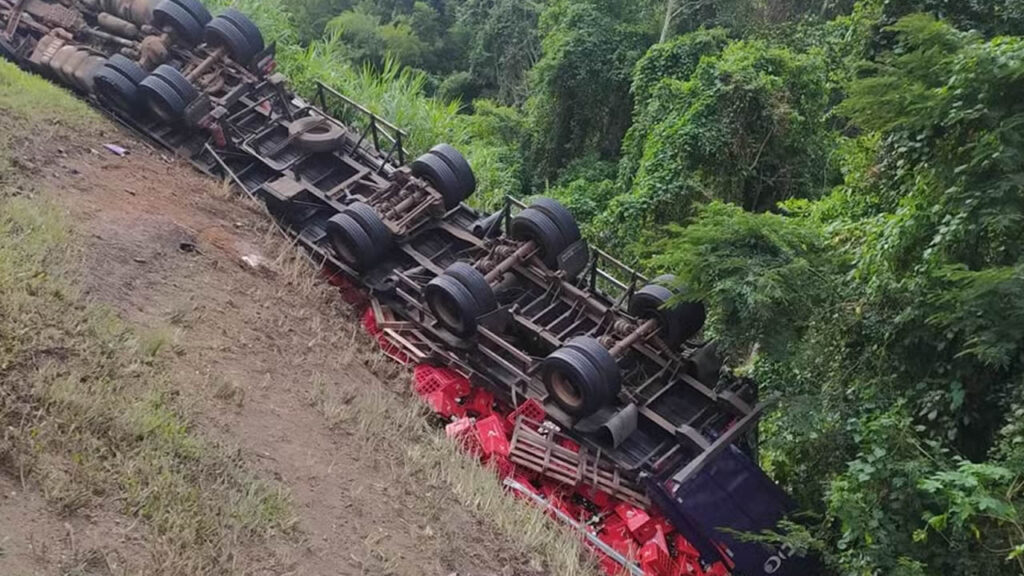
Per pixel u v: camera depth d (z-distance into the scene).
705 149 17.64
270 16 18.05
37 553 4.54
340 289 10.84
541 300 10.41
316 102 15.56
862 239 10.05
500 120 27.19
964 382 8.28
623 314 10.15
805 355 8.97
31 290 6.48
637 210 17.30
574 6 25.88
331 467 6.79
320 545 5.86
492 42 35.28
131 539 4.94
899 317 8.54
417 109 17.41
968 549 7.44
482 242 10.83
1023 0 11.50
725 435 9.07
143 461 5.47
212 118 11.44
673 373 9.74
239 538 5.43
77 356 6.09
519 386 9.64
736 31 25.70
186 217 9.78
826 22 25.45
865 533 7.66
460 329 9.66
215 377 6.97
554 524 8.16
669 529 8.92
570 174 24.39
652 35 25.66
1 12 13.20
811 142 18.70
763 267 8.80
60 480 4.97
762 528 8.89
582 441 9.31
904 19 8.73
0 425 5.11
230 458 6.08
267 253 10.17
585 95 25.27
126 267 8.00
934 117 8.25
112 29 12.73
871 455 7.90
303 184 11.19
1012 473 6.99
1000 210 7.71
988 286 7.54
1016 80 7.73
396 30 36.16
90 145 10.37
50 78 12.48
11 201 7.78
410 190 11.07
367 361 9.44
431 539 6.61
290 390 7.62
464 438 9.05
